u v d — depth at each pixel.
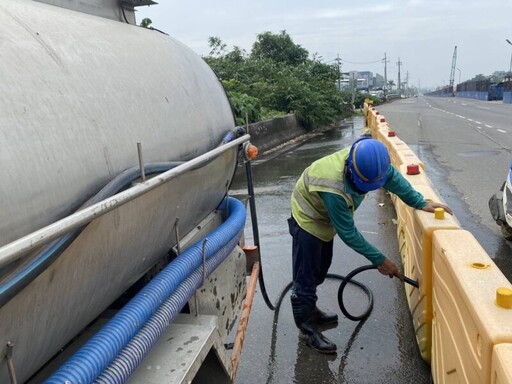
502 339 1.60
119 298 2.26
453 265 2.19
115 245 1.65
